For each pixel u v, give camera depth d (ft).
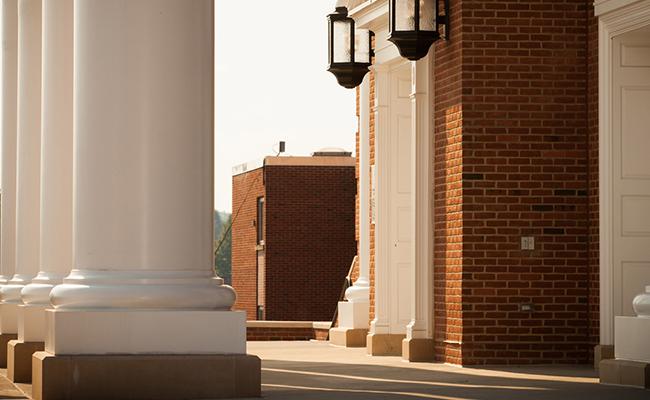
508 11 69.21
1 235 80.94
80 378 45.01
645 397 47.32
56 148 62.23
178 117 46.80
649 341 52.90
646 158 66.64
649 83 66.80
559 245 69.10
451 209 70.38
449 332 70.69
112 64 46.62
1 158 81.00
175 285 46.55
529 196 69.05
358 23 85.97
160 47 46.75
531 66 69.26
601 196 66.90
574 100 69.51
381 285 83.97
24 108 71.87
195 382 45.55
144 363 45.34
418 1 69.31
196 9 47.26
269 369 66.39
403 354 74.74
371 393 48.93
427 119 73.26
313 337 126.21
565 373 62.18
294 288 198.49
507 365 68.49
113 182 46.50
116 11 46.68
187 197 46.91
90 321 45.83
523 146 69.10
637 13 64.03
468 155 68.80
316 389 51.39
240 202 214.90
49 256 62.64
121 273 46.44
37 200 72.02
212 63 47.88
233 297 47.67
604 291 66.49
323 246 199.11
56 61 61.72
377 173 85.10
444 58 71.56
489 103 69.00
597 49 68.08
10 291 72.23
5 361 72.59
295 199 198.49
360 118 95.61
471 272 68.59
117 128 46.55
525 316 68.80
